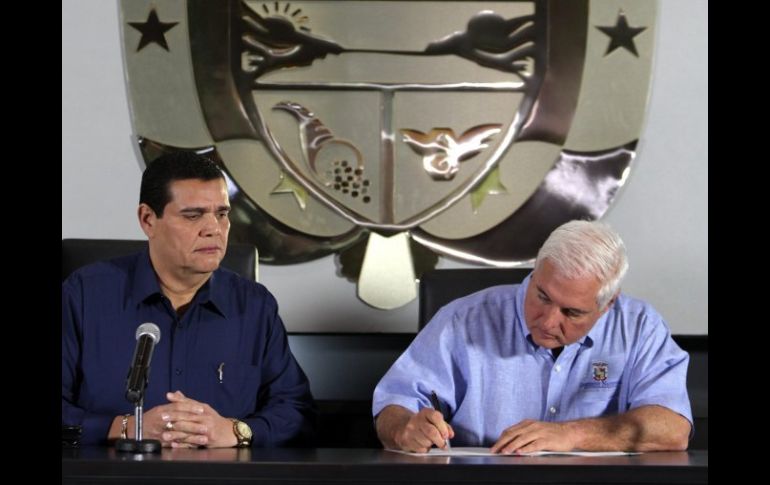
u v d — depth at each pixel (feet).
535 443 8.87
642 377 10.10
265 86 13.21
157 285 10.69
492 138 13.24
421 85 13.21
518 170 13.25
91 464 7.77
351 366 13.19
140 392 8.78
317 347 13.17
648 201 13.35
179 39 13.23
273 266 13.32
